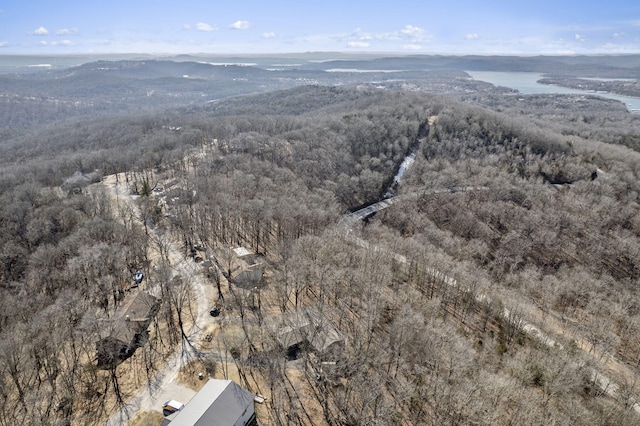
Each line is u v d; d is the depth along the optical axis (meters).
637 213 170.00
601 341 97.75
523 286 120.94
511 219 163.62
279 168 188.62
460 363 74.31
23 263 123.44
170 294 100.06
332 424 69.06
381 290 105.19
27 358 79.19
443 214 168.62
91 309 95.44
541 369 78.56
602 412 73.31
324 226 144.75
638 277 136.50
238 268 115.75
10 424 68.62
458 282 108.88
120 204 172.62
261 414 70.56
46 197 162.62
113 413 71.75
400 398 73.00
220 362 83.56
